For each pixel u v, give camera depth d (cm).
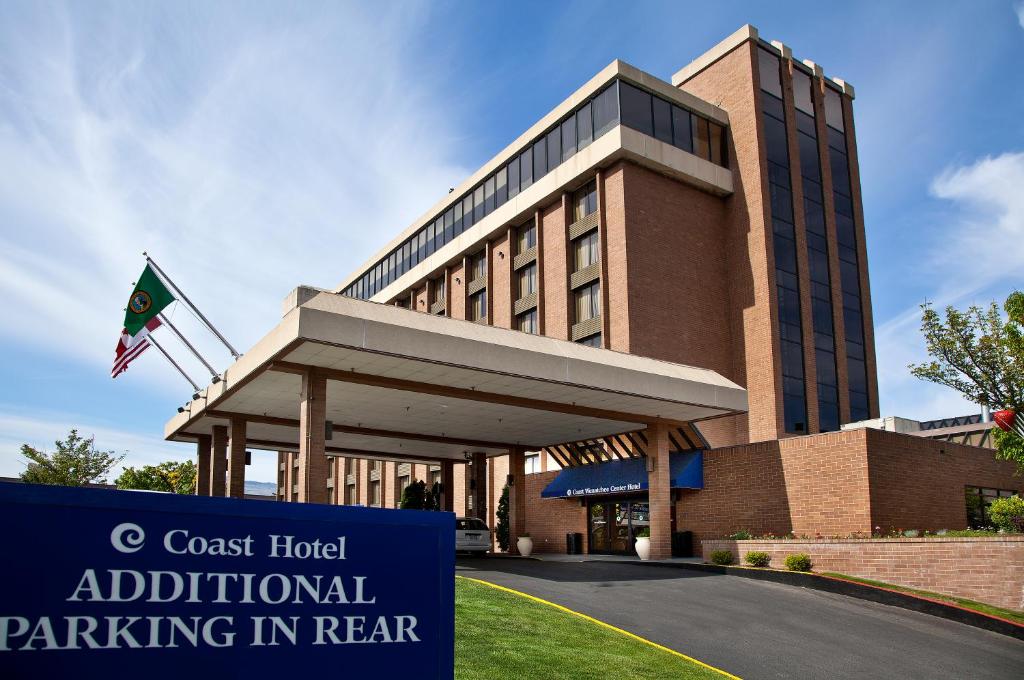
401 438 3266
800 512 2512
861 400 4091
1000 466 2938
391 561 541
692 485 2827
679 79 4438
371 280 6075
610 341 3631
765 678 1158
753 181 3934
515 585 1766
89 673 430
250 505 495
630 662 1134
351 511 532
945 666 1280
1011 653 1386
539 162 4231
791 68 4250
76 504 439
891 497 2391
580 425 2966
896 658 1310
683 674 1112
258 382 2233
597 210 3859
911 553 1841
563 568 2275
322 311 1838
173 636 457
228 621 476
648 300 3647
